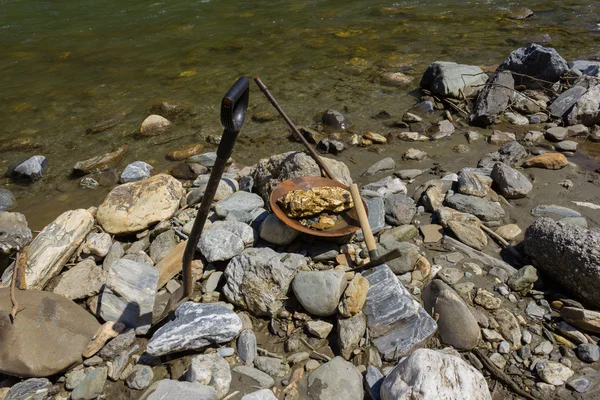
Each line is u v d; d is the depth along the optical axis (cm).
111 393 129
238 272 151
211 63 357
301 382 128
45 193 231
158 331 133
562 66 287
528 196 197
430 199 188
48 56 379
